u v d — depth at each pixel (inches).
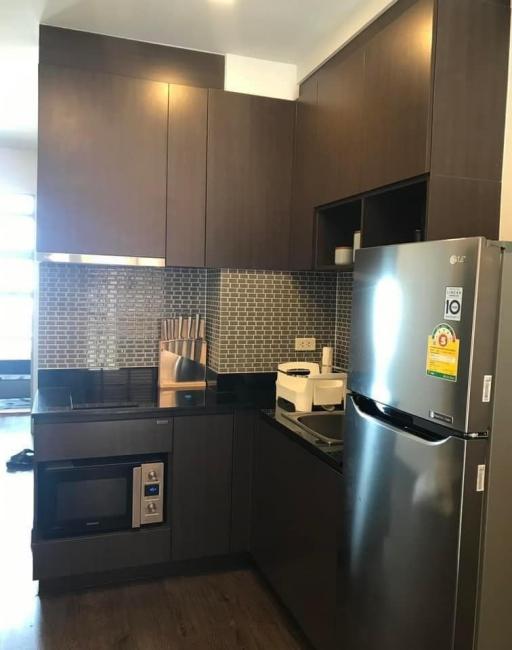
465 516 51.7
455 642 52.7
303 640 89.9
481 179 74.4
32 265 241.1
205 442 106.0
